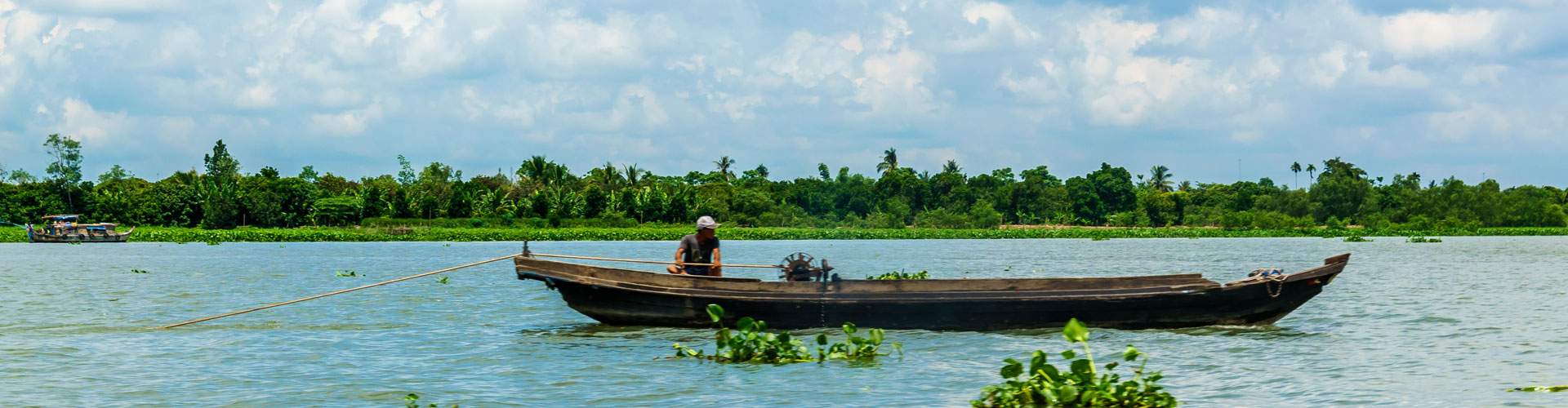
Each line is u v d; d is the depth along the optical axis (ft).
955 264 309.63
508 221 643.86
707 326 118.62
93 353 105.60
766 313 116.78
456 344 111.75
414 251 422.00
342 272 243.19
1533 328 126.00
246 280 218.59
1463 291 180.14
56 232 516.32
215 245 494.59
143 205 652.48
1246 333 118.42
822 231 634.02
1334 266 120.78
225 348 109.19
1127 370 96.17
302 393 85.10
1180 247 485.15
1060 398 77.61
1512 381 90.38
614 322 121.60
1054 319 117.80
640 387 87.51
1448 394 84.69
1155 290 117.80
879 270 276.41
